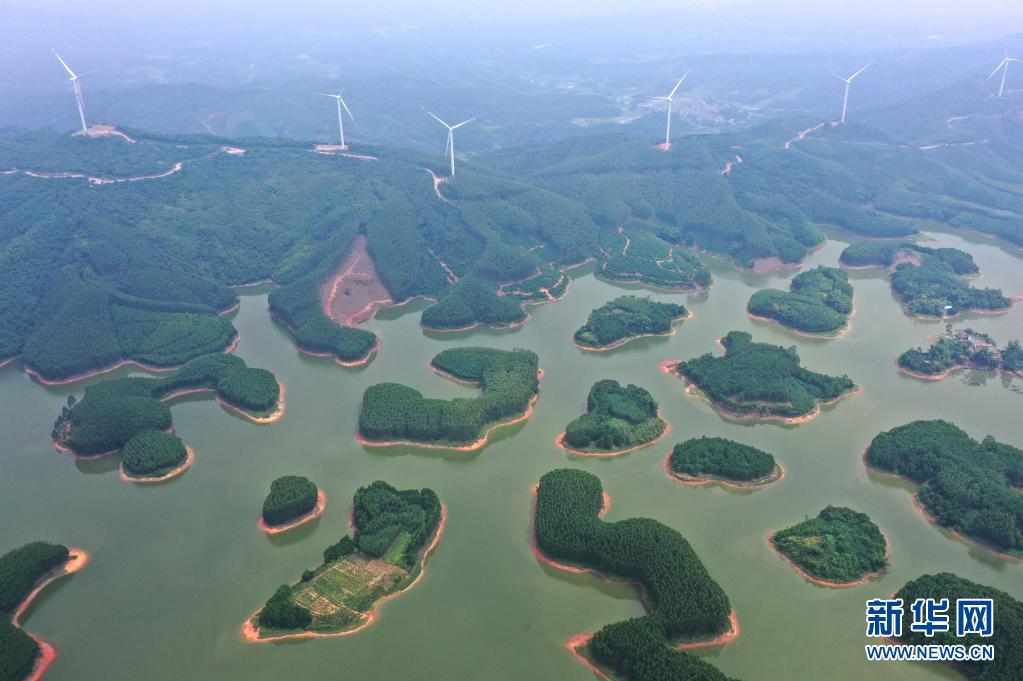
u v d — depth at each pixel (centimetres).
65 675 19462
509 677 18988
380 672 19200
